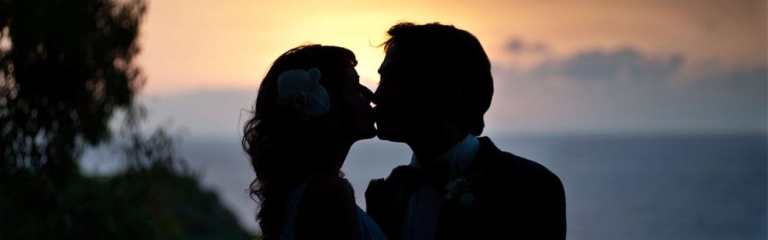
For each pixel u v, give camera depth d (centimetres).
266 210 236
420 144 249
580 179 8906
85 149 677
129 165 705
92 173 735
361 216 241
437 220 244
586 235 4125
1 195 640
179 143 720
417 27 251
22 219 652
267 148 236
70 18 617
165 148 709
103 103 664
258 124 241
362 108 242
